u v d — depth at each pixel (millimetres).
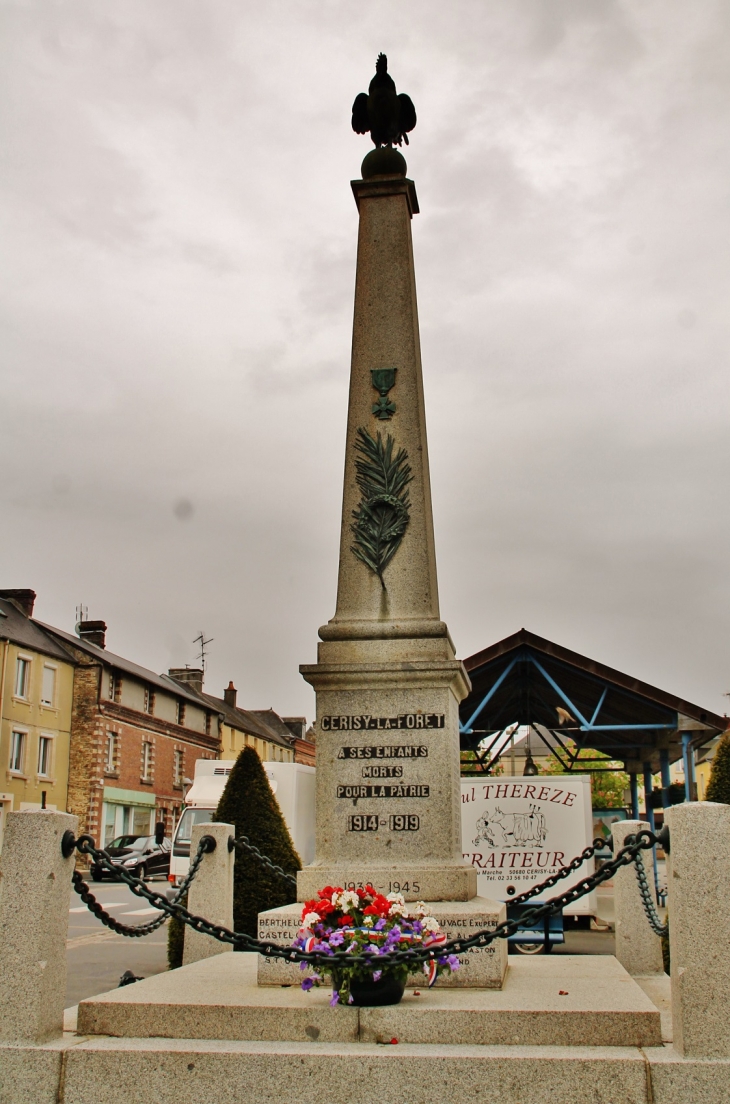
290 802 18656
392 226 9281
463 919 6480
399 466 8578
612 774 46125
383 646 7926
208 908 8617
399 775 7516
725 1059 4797
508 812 16891
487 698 19719
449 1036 5312
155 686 48594
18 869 5379
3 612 40125
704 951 4906
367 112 9922
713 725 18906
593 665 19344
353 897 5742
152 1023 5527
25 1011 5250
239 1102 4996
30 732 38844
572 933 19453
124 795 44125
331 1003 5480
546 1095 4824
